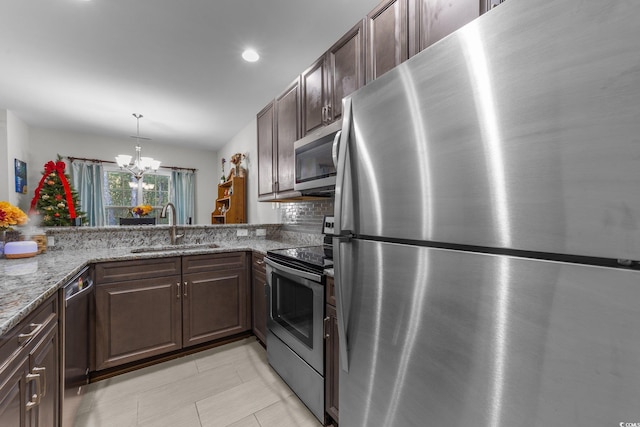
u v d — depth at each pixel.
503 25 0.58
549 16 0.52
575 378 0.50
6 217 1.65
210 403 1.59
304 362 1.55
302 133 2.16
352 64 1.66
